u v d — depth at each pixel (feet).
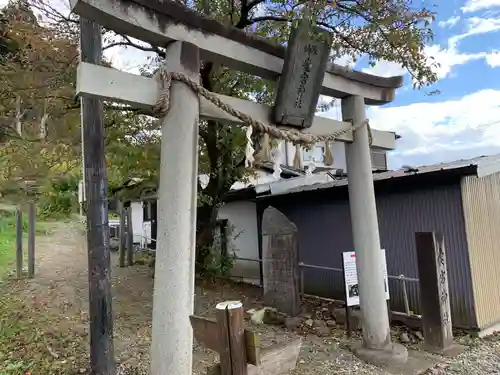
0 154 24.99
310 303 23.26
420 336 17.21
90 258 12.76
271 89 22.52
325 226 24.17
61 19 19.20
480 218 18.34
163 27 10.30
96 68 9.33
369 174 15.55
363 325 15.15
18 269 28.32
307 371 13.47
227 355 7.12
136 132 25.85
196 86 10.43
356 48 18.15
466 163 17.47
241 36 11.96
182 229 9.98
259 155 11.67
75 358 14.42
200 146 29.58
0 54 20.48
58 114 22.12
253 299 24.77
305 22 12.28
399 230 20.13
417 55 17.25
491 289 18.08
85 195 12.91
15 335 16.63
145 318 19.98
